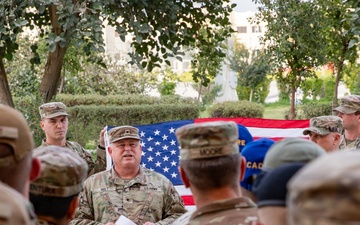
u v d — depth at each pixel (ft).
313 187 4.74
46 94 41.75
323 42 54.49
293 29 53.93
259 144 11.59
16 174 7.77
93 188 19.81
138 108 53.06
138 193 19.65
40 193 9.06
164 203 19.85
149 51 40.32
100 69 70.38
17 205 5.20
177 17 41.19
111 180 19.86
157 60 40.27
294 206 4.88
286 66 55.93
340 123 21.17
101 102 60.13
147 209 19.54
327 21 54.29
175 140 26.05
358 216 4.64
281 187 6.89
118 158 19.76
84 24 34.71
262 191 7.00
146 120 53.42
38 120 41.27
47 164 9.09
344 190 4.66
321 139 21.06
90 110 51.62
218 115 57.98
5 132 7.67
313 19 53.57
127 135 19.74
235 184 9.85
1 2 34.88
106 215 19.43
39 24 41.14
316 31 53.98
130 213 19.43
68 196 9.21
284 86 56.90
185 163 9.78
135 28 37.35
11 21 35.22
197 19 41.81
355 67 67.56
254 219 9.39
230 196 9.76
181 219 11.15
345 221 4.66
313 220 4.74
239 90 87.66
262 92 87.66
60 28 38.91
